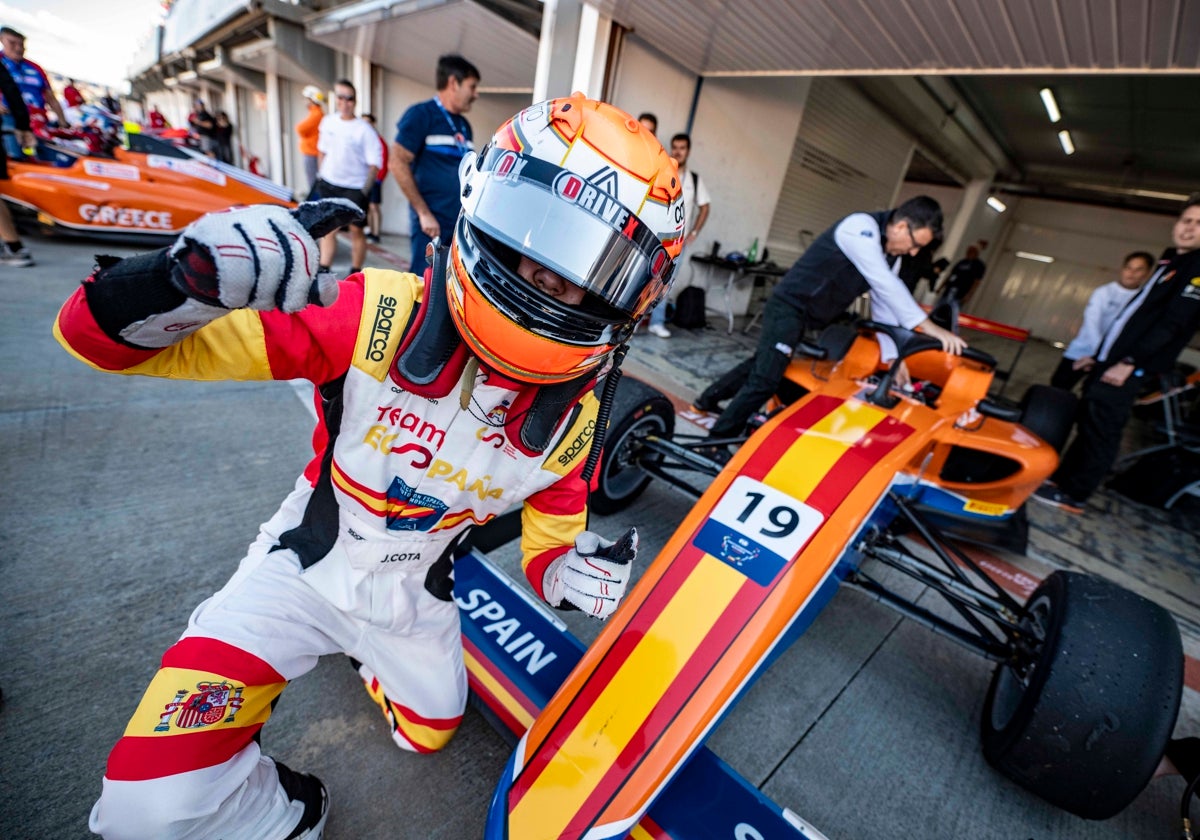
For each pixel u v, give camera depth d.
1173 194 13.31
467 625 1.48
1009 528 2.90
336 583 0.98
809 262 2.67
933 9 3.34
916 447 1.79
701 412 3.86
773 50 4.56
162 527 1.90
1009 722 1.47
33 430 2.30
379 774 1.30
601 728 1.04
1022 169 15.09
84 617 1.53
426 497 0.94
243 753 0.89
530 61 6.36
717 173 6.69
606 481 2.29
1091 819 1.41
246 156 14.49
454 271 0.74
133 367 0.66
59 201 4.55
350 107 4.65
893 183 11.02
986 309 18.44
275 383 3.14
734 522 1.38
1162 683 1.30
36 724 1.26
